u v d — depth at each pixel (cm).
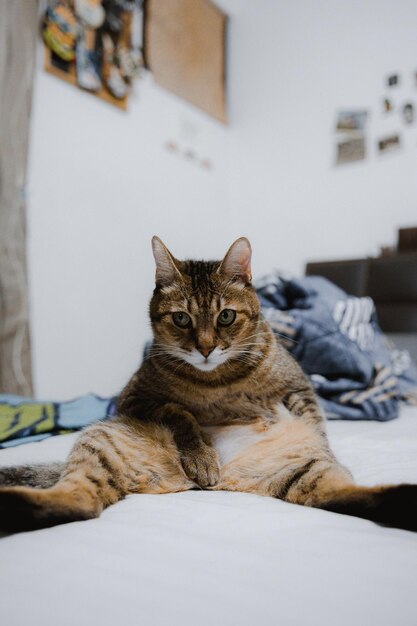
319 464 78
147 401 106
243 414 108
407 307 237
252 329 111
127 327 280
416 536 59
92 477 76
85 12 249
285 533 60
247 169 355
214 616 41
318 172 317
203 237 342
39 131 230
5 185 204
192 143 332
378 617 41
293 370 118
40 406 151
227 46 366
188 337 105
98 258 262
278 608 42
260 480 84
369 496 66
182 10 321
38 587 46
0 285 202
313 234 320
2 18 205
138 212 289
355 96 299
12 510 61
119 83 271
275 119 339
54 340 238
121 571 49
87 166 255
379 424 141
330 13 310
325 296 174
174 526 63
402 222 281
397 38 282
